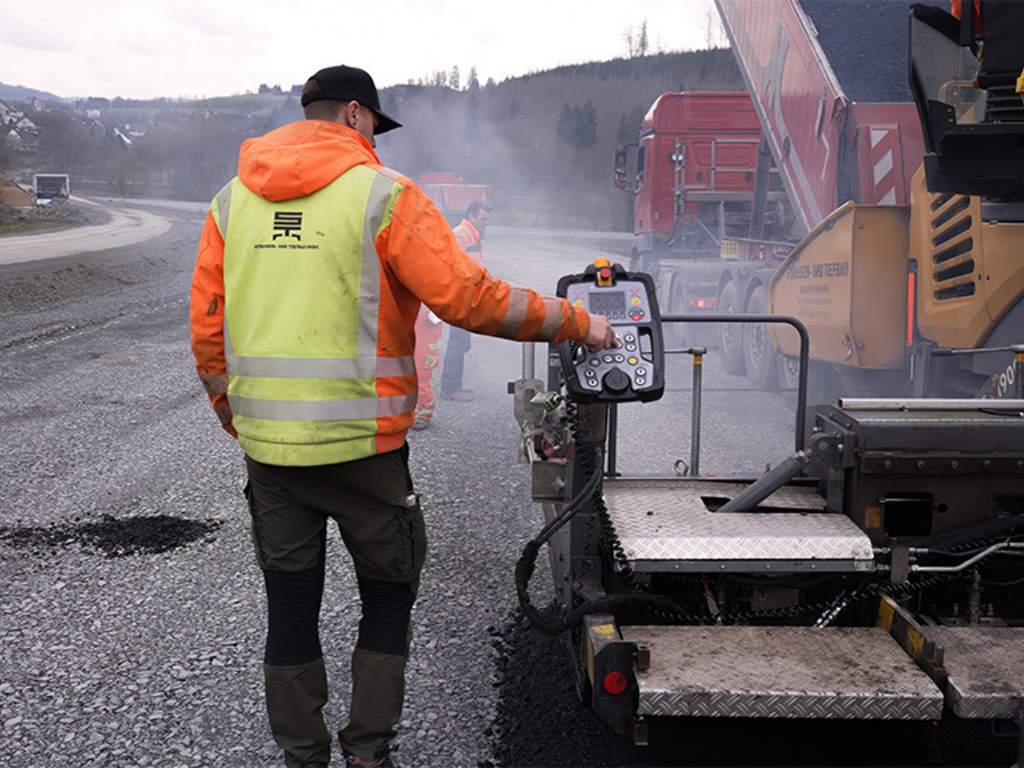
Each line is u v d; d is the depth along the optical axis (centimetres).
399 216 242
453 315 241
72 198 10319
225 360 266
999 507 308
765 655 264
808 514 309
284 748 267
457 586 438
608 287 287
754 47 988
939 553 298
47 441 717
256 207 252
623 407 843
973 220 577
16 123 15875
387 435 252
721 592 300
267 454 249
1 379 983
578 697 331
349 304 246
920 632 261
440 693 341
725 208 1386
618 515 309
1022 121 494
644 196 1454
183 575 453
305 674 264
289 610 263
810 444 307
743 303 1004
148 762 299
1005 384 545
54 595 429
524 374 398
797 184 888
